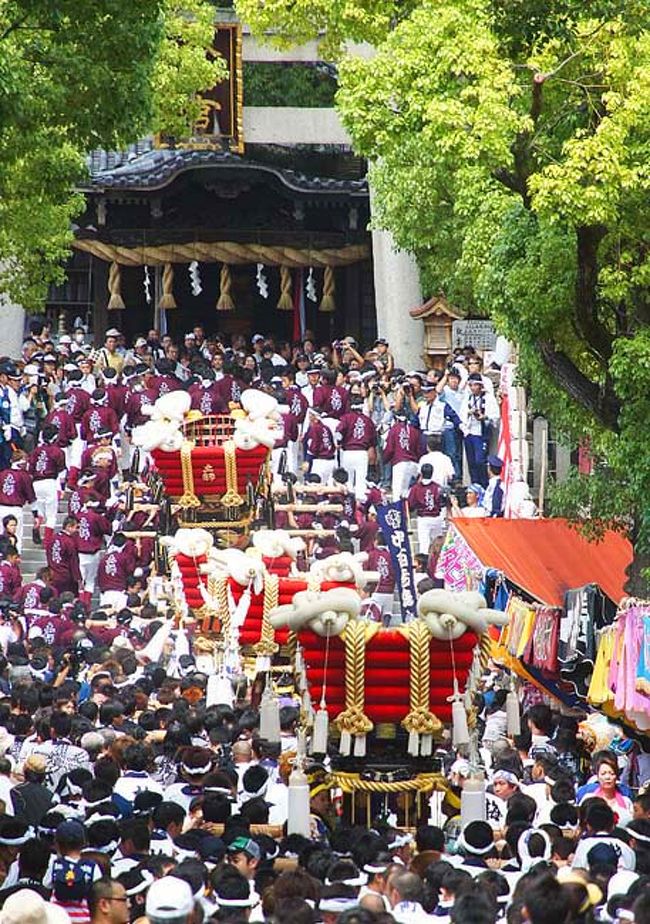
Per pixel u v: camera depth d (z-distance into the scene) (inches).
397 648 1305.4
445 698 1323.8
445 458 2910.9
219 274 4549.7
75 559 2694.4
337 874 1031.0
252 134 3895.2
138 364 3454.7
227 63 3826.3
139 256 4313.5
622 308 1802.4
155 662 2132.1
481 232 2058.3
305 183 4195.4
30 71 1865.2
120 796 1365.7
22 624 2351.1
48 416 3014.3
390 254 3725.4
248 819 1284.4
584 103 1780.3
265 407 2246.6
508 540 1962.4
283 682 1731.1
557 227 1755.7
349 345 3607.3
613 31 1708.9
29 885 1112.2
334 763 1374.3
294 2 2576.3
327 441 2972.4
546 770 1520.7
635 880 1012.5
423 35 1775.3
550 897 818.2
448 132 1739.7
